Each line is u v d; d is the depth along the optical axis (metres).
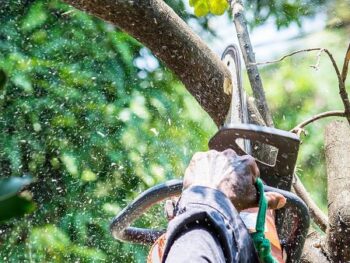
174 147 7.92
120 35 8.30
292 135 2.47
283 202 2.13
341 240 3.36
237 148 2.55
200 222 1.74
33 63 7.85
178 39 3.41
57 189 7.21
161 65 8.42
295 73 8.91
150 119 7.98
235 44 3.45
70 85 7.85
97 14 3.33
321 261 3.39
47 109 7.62
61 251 6.99
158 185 2.38
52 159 7.35
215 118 3.58
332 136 3.87
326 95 8.80
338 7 8.95
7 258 6.80
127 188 7.44
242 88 3.21
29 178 0.83
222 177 1.98
